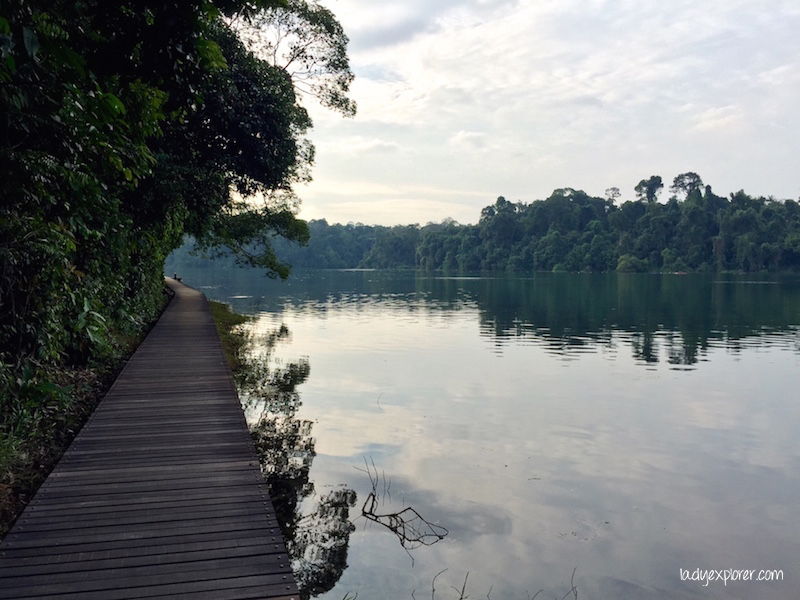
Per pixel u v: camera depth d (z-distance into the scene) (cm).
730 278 7194
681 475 641
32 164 436
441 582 420
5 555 330
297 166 1764
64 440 580
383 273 10169
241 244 2388
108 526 369
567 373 1220
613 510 549
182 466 479
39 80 380
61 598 293
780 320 2297
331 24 1675
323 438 757
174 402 685
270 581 315
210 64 417
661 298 3631
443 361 1366
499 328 2048
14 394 499
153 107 534
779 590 418
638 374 1210
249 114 1174
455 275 8912
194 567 325
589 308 2902
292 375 1185
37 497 410
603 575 434
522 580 426
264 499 416
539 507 552
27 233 478
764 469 662
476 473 637
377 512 533
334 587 412
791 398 1000
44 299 550
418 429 804
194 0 348
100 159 562
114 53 373
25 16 335
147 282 1568
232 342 1543
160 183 974
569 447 732
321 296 3838
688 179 11506
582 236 10438
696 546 482
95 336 657
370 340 1728
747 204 10131
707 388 1077
